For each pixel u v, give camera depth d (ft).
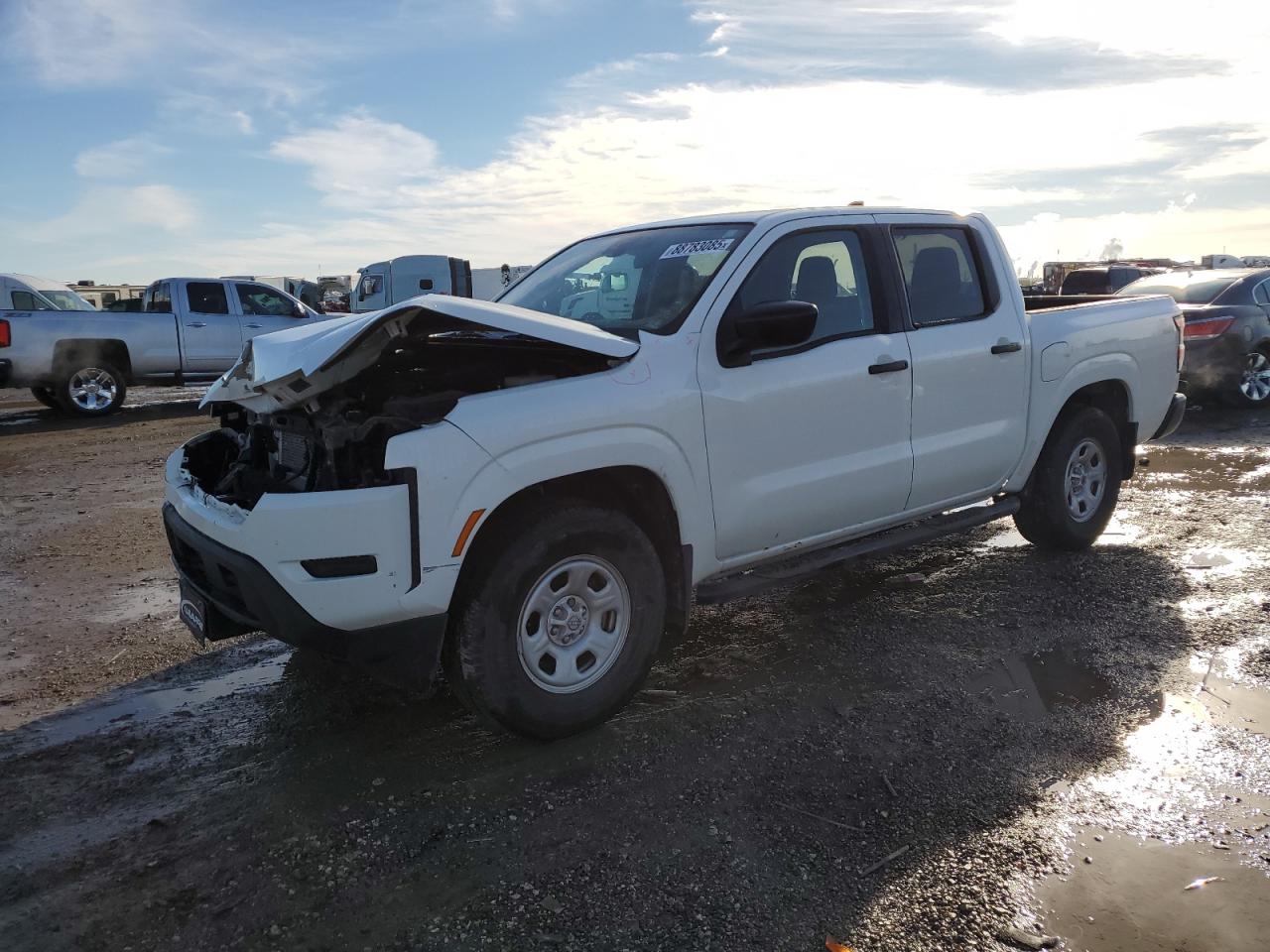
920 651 13.94
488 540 10.68
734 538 12.67
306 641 10.12
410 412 10.66
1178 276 38.73
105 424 41.96
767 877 8.75
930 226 15.62
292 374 10.44
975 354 15.51
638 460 11.39
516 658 10.78
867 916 8.18
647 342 11.84
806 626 15.10
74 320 43.21
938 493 15.47
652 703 12.49
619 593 11.57
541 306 14.58
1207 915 8.11
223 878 8.95
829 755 10.97
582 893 8.58
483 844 9.39
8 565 19.33
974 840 9.23
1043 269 100.73
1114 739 11.15
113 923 8.34
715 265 12.94
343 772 10.88
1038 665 13.29
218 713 12.48
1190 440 30.48
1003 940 7.86
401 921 8.27
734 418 12.37
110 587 17.84
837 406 13.55
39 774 10.91
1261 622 14.60
